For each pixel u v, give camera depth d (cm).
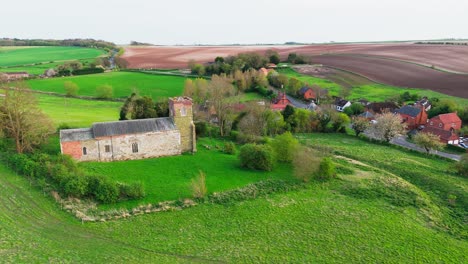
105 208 5034
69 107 11075
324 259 4181
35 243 3981
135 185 5319
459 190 6544
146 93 13850
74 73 17025
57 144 6850
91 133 6538
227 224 4872
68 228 4441
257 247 4347
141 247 4191
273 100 13612
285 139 7262
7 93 6269
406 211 5572
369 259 4238
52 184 5375
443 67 19038
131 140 6688
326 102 13925
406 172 7406
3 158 6041
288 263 4059
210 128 9094
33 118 6431
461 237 5016
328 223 5016
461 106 12725
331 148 8800
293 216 5169
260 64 19300
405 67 19288
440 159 8700
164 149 7019
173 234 4547
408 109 12169
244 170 6694
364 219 5191
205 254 4138
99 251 4016
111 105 11944
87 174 5591
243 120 8944
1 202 4778
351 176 6775
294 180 6425
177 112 7081
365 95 15262
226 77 15050
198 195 5456
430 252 4478
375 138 10181
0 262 3484
